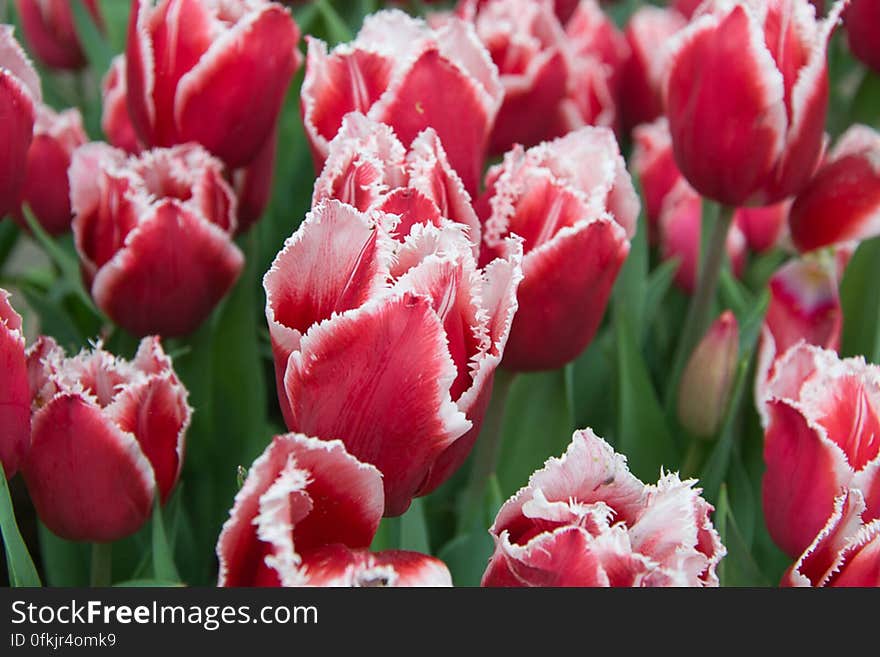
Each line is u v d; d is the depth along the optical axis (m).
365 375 0.49
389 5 0.99
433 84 0.58
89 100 1.03
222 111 0.66
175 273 0.66
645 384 0.70
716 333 0.67
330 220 0.50
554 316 0.59
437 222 0.51
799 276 0.68
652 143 0.82
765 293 0.74
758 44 0.64
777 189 0.66
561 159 0.59
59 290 0.82
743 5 0.64
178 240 0.65
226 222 0.67
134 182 0.65
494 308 0.51
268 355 0.83
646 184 0.82
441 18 0.83
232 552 0.47
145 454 0.60
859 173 0.67
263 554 0.47
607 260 0.59
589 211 0.58
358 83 0.60
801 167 0.66
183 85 0.66
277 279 0.50
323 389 0.49
